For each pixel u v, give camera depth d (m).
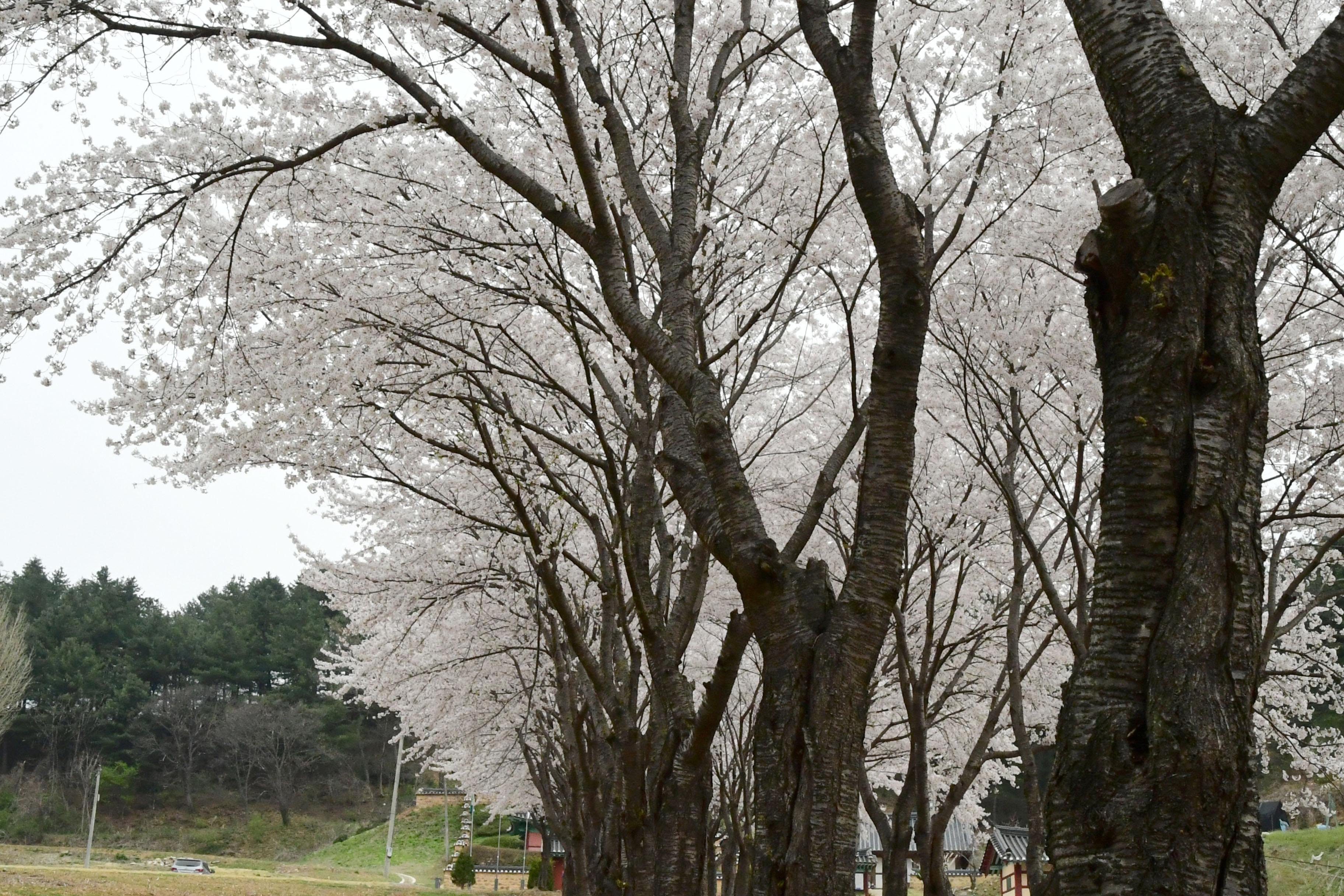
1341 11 3.67
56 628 57.94
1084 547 10.30
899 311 4.62
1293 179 8.20
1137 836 3.08
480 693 16.47
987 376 9.12
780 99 9.91
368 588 13.27
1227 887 3.01
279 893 22.75
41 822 51.75
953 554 11.56
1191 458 3.35
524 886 38.12
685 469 5.60
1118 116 3.87
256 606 61.97
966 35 9.05
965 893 28.20
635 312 5.72
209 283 8.56
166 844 52.09
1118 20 3.88
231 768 57.81
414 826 52.91
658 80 8.78
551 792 17.95
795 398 13.27
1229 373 3.40
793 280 10.04
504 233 8.53
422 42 8.04
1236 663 3.20
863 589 4.41
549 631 11.66
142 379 9.30
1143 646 3.28
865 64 4.85
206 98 8.30
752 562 4.68
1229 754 3.08
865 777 10.45
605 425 10.30
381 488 12.73
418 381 8.80
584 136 5.94
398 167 8.64
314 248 8.57
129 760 56.66
